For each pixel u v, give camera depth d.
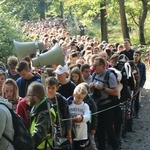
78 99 6.16
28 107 5.21
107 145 8.11
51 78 5.36
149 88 14.70
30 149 4.22
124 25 23.39
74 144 6.22
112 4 25.84
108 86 7.11
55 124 5.11
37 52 5.24
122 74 7.98
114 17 27.03
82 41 16.20
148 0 25.55
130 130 9.21
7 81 5.52
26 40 13.65
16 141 4.07
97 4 26.45
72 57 9.05
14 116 4.11
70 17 45.28
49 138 4.76
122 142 8.45
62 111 5.52
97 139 7.54
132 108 9.33
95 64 7.11
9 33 12.08
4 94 5.49
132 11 27.16
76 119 6.04
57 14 51.09
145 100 12.65
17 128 4.09
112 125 7.30
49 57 5.09
